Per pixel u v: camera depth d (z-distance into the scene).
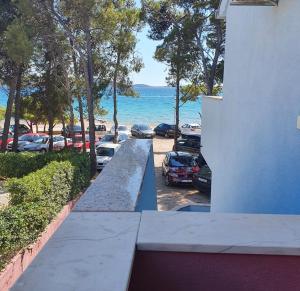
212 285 1.84
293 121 3.58
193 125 47.91
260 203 4.31
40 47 22.42
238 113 5.45
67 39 23.48
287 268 1.82
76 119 41.66
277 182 3.88
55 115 29.44
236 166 5.51
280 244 1.83
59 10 21.36
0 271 7.99
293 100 3.59
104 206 2.31
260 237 1.91
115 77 31.62
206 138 9.20
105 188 2.71
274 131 3.95
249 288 1.83
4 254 8.38
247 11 5.02
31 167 18.00
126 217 2.14
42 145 28.98
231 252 1.82
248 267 1.83
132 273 1.84
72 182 14.21
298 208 3.43
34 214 9.63
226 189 6.30
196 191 18.88
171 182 19.23
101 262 1.58
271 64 4.04
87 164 16.86
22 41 19.34
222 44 26.50
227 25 6.77
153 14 28.81
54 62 26.17
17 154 18.47
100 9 21.69
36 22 21.47
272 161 4.01
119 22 26.70
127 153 4.39
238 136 5.41
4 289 7.81
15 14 22.55
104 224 2.03
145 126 43.69
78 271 1.50
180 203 16.55
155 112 100.19
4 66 24.27
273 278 1.83
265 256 1.82
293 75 3.59
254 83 4.61
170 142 40.09
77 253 1.67
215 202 7.59
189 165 19.52
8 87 26.50
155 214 2.21
